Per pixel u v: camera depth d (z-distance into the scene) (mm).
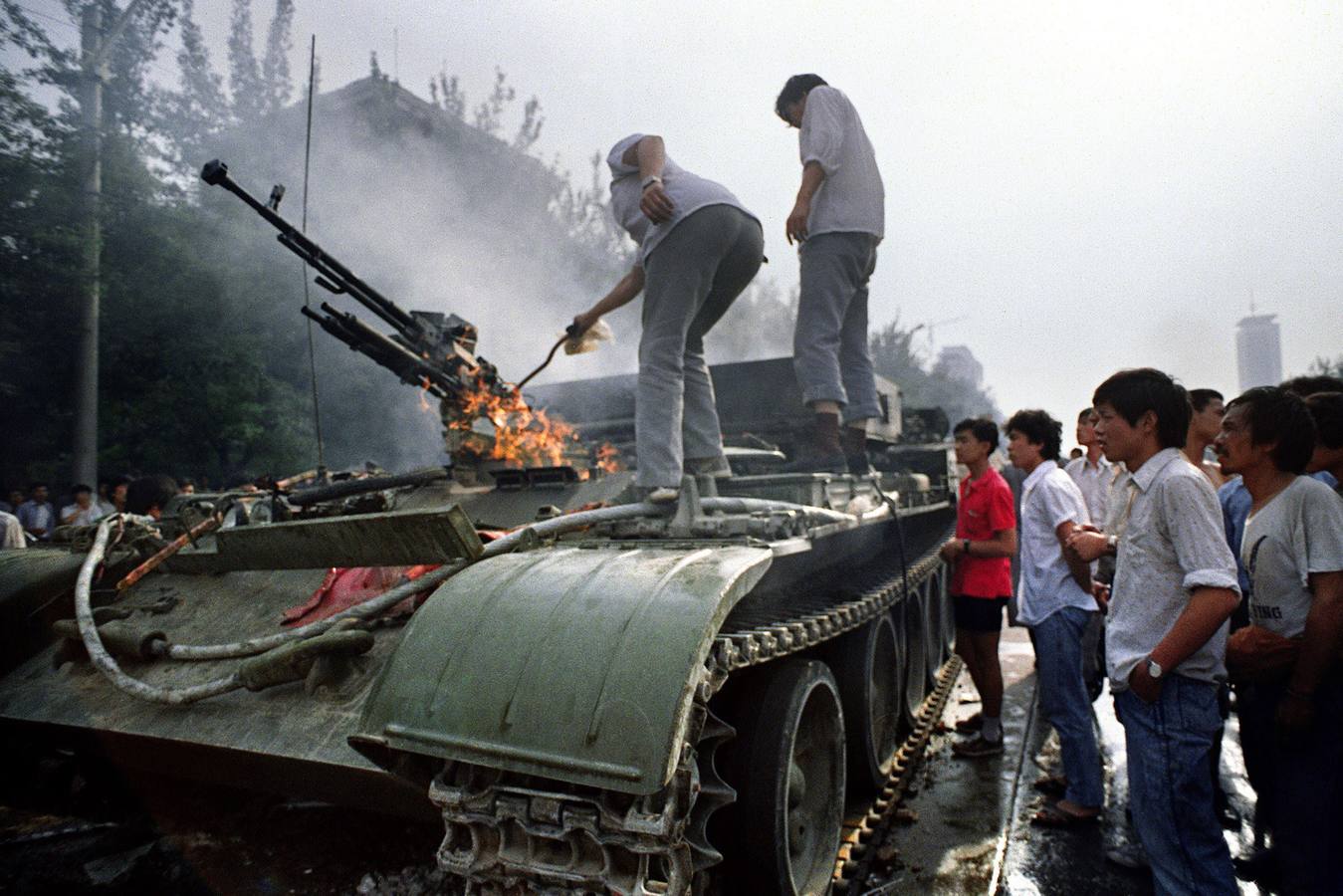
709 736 2576
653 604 2432
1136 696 3039
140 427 13312
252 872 3799
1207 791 2965
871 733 4691
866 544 5527
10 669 3854
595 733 2227
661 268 3949
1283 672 3287
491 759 2297
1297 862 3213
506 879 2400
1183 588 2994
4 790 4086
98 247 11336
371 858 3869
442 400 5434
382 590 3498
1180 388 3127
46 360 12234
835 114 5246
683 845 2307
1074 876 3963
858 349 6191
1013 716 6531
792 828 3510
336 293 5020
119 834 4188
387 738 2424
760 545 3010
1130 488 3154
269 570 3982
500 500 4668
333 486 4711
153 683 3342
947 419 9531
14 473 12844
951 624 8344
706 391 4395
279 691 3068
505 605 2564
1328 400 3529
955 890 3803
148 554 4230
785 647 3082
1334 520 3078
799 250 5590
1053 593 4621
